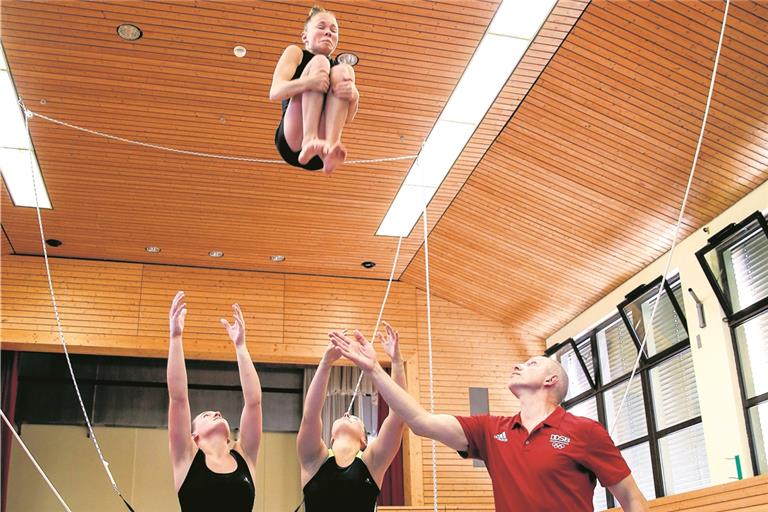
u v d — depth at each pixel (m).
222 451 4.20
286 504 13.70
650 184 9.85
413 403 3.52
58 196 10.89
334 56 8.36
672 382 11.20
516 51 8.38
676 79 8.34
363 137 9.73
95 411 13.29
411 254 12.87
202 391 13.72
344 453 4.35
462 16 7.89
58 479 13.06
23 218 11.44
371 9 7.76
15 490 12.88
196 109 9.12
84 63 8.41
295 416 13.97
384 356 13.37
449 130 9.69
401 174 10.62
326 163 3.37
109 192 10.81
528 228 11.43
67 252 12.47
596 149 9.53
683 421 10.86
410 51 8.34
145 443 13.57
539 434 3.39
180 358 4.13
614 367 12.59
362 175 10.62
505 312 13.84
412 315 13.75
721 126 8.74
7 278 12.30
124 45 8.16
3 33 7.97
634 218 10.55
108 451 13.39
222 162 10.17
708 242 10.10
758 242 9.64
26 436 13.19
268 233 12.06
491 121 9.52
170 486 13.42
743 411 9.66
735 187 9.59
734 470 9.56
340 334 3.60
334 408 13.59
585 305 12.97
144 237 12.05
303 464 4.34
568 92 8.85
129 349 12.43
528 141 9.75
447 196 11.19
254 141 9.73
